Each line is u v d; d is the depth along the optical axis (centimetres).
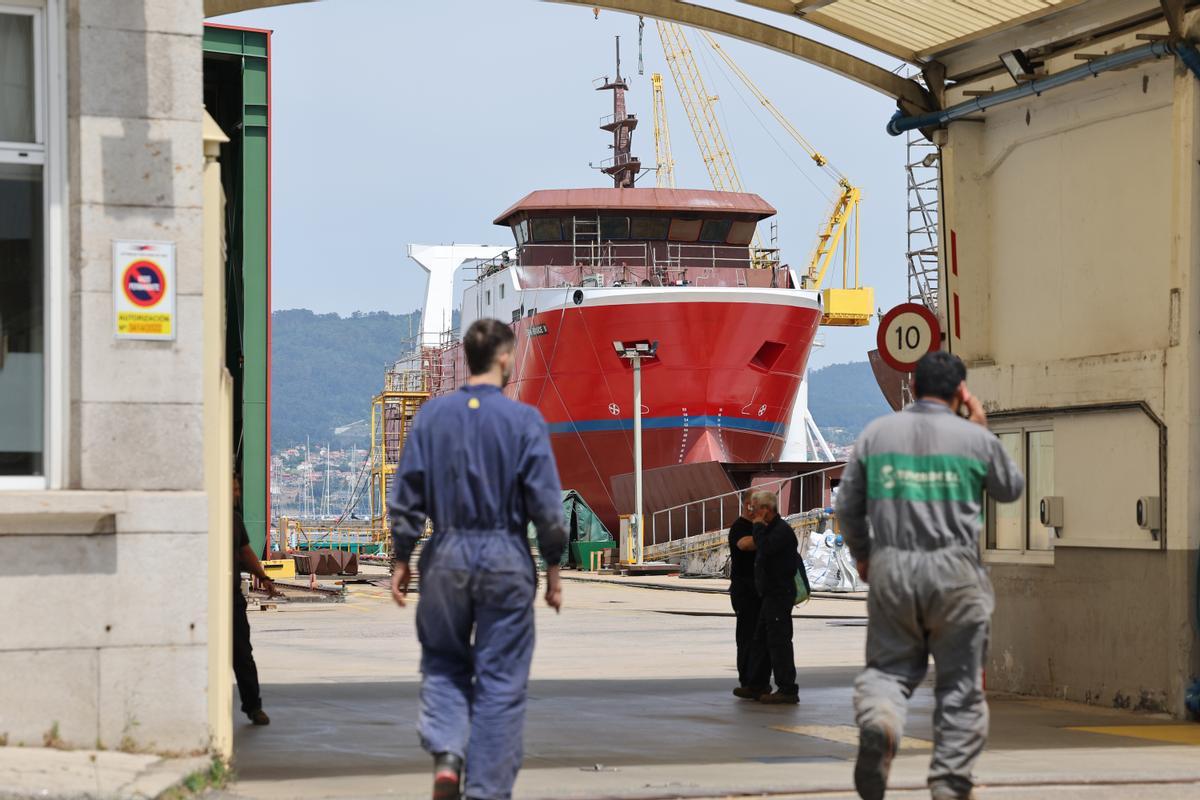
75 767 765
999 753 1097
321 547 8275
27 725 812
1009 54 1562
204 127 889
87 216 835
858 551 781
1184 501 1363
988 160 1688
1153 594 1401
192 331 848
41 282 845
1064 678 1523
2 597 809
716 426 6869
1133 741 1188
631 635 2806
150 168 845
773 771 988
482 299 8038
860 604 3909
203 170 873
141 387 840
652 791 852
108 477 834
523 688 687
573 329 6862
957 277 1695
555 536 686
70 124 844
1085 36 1505
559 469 7212
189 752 837
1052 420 1550
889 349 1566
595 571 6228
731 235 7481
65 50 845
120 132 841
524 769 997
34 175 847
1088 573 1490
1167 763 1036
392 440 9494
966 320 1697
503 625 684
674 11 1569
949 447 744
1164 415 1391
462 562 682
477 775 672
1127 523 1435
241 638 1266
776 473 6138
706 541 5822
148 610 830
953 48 1669
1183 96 1370
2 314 840
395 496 699
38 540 815
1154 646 1398
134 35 845
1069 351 1569
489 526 689
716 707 1448
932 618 740
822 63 1669
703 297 6725
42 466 843
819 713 1399
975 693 741
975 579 738
